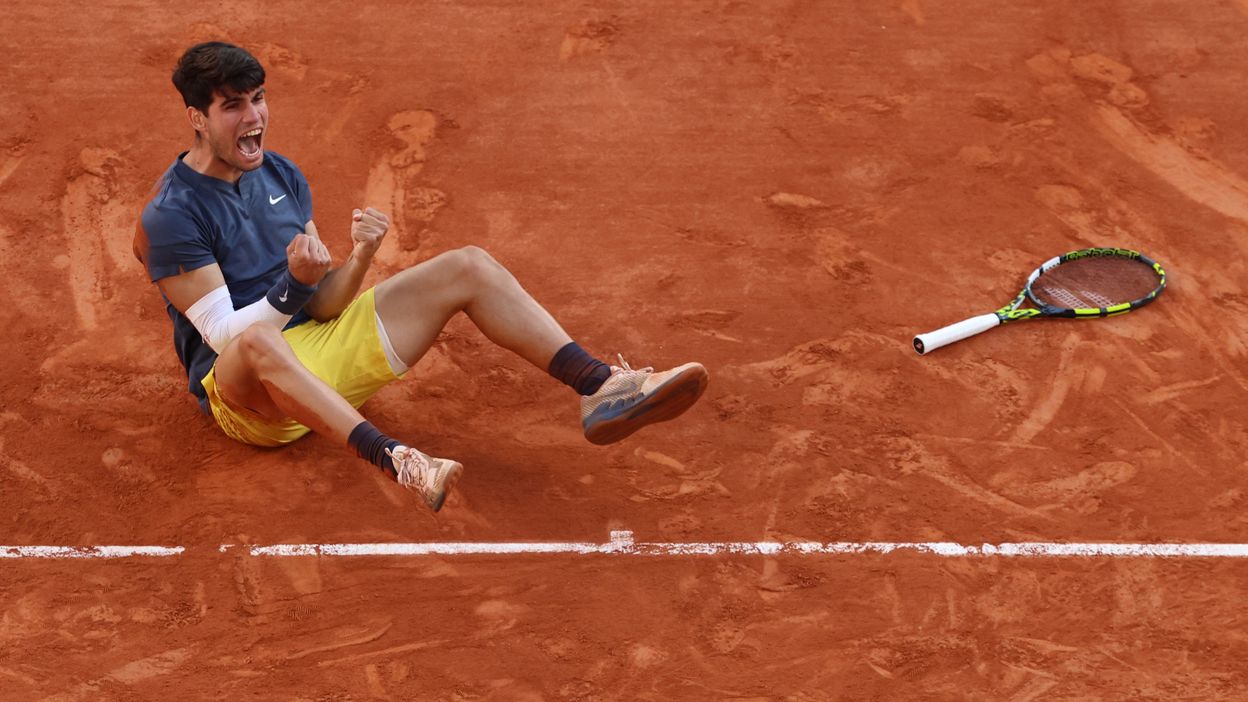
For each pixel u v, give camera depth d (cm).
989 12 3064
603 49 2902
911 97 2800
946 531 1831
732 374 2109
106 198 2445
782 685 1627
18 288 2242
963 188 2562
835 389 2081
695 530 1827
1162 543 1817
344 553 1775
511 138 2645
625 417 1712
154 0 2955
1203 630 1698
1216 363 2148
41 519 1814
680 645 1672
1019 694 1619
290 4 2972
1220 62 2936
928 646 1675
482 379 2097
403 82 2766
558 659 1650
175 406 2014
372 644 1659
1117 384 2095
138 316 2198
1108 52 2955
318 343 1805
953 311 2258
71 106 2645
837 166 2605
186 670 1623
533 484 1895
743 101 2772
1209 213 2523
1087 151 2677
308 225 1897
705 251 2384
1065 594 1744
